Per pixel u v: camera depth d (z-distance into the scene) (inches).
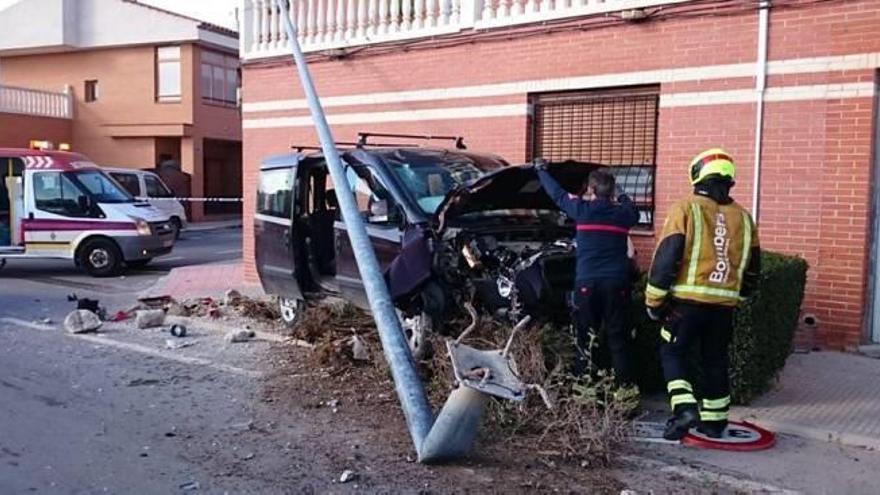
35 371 319.6
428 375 286.7
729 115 357.7
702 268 230.5
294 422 255.1
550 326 271.1
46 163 618.8
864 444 234.7
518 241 302.7
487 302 284.2
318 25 513.0
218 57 1246.3
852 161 330.0
